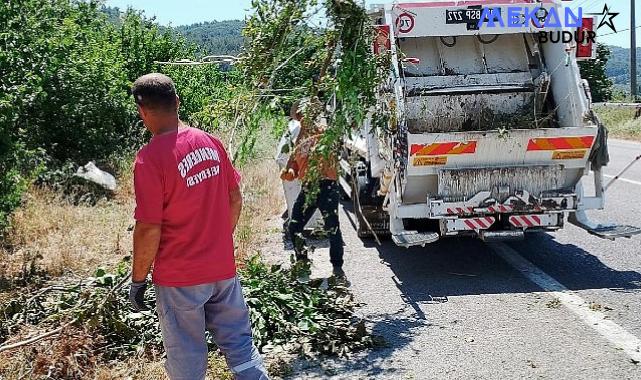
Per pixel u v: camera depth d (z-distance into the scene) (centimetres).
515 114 795
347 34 580
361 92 594
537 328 554
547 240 841
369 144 779
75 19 1348
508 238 703
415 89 776
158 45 1703
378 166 778
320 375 483
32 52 913
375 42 649
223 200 380
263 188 1105
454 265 751
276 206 1050
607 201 1086
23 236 797
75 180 1074
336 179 698
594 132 681
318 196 695
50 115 1205
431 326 570
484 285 676
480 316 589
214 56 649
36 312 555
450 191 690
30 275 682
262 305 546
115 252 771
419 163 673
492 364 489
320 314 570
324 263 775
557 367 479
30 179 810
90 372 470
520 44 812
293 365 500
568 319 571
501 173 691
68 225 860
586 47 750
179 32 1817
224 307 382
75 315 503
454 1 752
